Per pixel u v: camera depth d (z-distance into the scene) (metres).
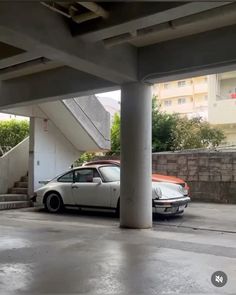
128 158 8.56
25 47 6.62
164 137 19.53
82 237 7.45
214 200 13.63
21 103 10.70
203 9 5.77
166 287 4.45
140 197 8.49
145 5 6.05
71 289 4.38
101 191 10.46
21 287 4.45
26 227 8.68
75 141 14.66
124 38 7.16
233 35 7.26
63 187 11.19
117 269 5.17
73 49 6.97
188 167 14.17
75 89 9.46
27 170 14.55
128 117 8.59
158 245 6.71
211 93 27.84
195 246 6.64
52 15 6.59
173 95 41.16
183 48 7.90
